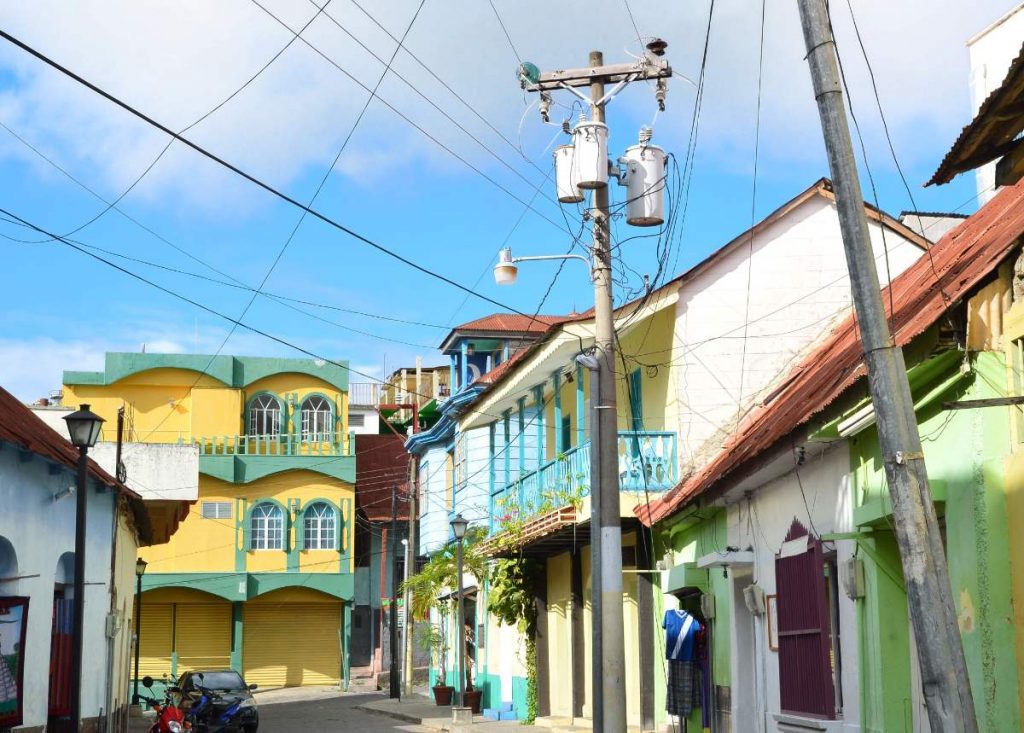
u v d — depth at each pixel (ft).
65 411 92.43
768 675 50.60
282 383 172.76
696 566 60.29
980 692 31.24
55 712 63.93
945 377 32.73
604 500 47.98
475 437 115.24
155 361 167.12
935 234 81.61
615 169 49.70
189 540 163.12
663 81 49.49
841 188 24.14
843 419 37.17
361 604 175.83
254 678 164.66
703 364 70.59
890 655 37.50
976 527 31.40
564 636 89.35
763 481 50.08
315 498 167.22
